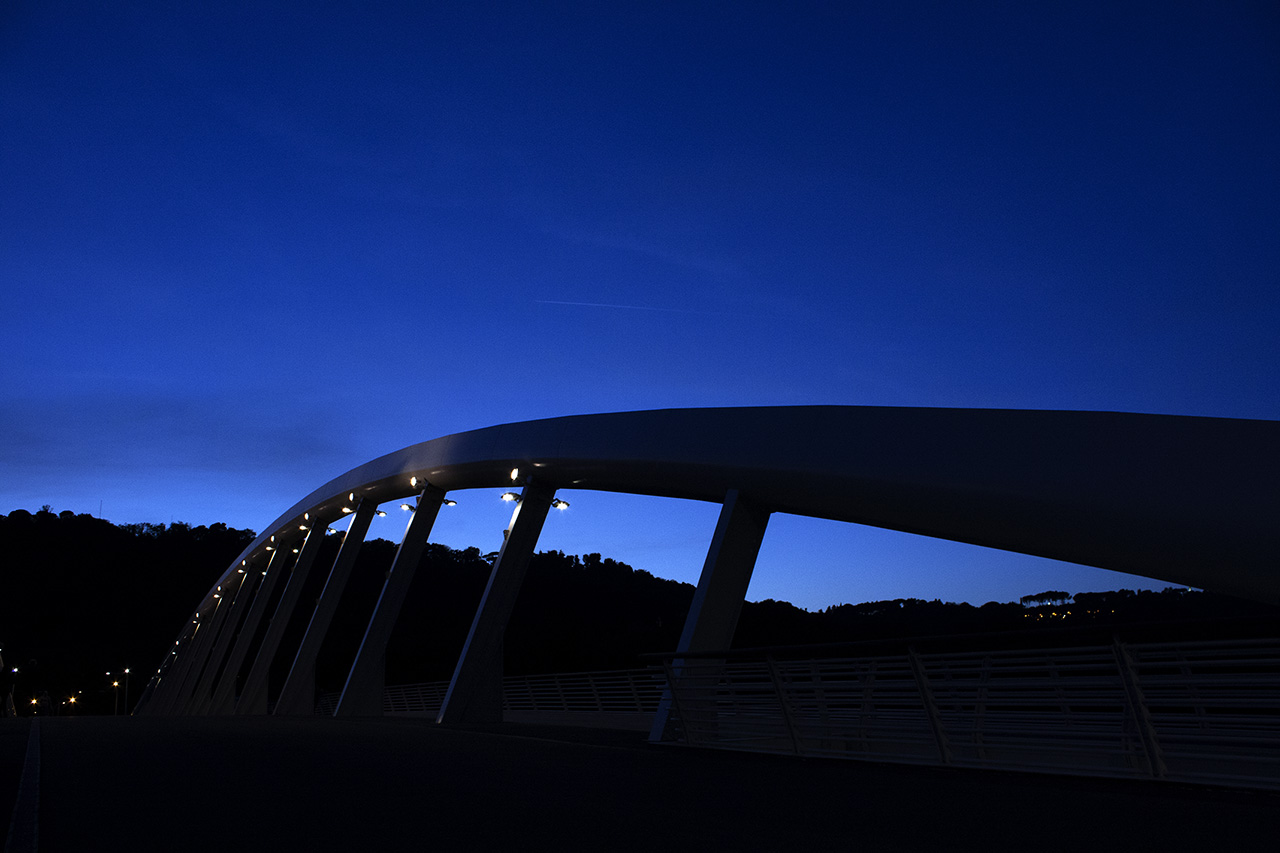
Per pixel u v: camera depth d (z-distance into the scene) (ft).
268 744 39.50
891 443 39.24
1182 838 14.84
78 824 16.85
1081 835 15.33
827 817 17.79
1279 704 20.43
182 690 175.42
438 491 83.87
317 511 112.37
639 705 58.34
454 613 266.36
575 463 59.67
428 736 46.14
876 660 30.66
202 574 428.56
